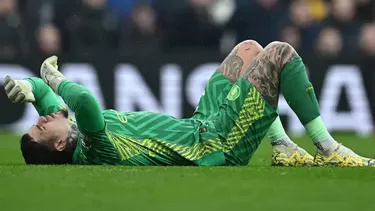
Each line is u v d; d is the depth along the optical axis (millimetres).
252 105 19656
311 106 19828
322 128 19891
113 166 19109
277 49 19719
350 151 19891
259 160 25406
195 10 47750
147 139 19578
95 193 15594
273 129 20844
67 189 16031
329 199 15070
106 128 19109
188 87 44438
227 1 49594
